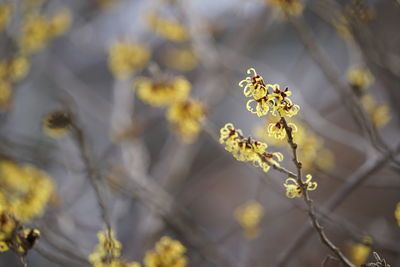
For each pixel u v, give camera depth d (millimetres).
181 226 1207
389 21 1451
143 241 1296
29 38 1393
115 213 1212
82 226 1290
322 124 1218
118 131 1438
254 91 898
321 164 1220
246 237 1230
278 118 926
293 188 922
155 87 1097
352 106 1122
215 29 1672
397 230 1381
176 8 1381
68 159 1243
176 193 1528
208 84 1561
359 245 1109
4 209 969
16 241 957
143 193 1233
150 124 1660
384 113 1172
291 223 1667
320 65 1128
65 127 1090
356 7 1101
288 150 1151
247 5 1667
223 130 923
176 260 1008
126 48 1463
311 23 1656
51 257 1053
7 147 1246
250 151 915
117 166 1353
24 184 1177
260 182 1262
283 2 1107
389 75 1146
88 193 1480
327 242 932
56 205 1217
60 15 1438
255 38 1669
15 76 1372
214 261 1198
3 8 1363
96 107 1771
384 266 932
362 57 1156
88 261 1072
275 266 1153
